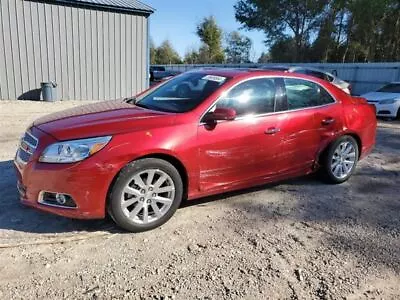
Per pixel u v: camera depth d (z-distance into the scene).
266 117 4.29
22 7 12.34
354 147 5.30
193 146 3.75
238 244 3.45
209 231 3.69
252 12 41.97
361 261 3.25
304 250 3.39
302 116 4.61
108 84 14.60
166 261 3.14
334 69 21.30
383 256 3.35
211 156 3.90
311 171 4.93
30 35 12.66
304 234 3.70
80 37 13.59
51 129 3.51
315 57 40.06
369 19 35.75
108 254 3.21
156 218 3.67
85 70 13.96
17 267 2.96
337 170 5.16
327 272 3.06
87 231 3.57
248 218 4.02
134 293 2.72
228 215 4.07
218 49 52.34
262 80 4.36
